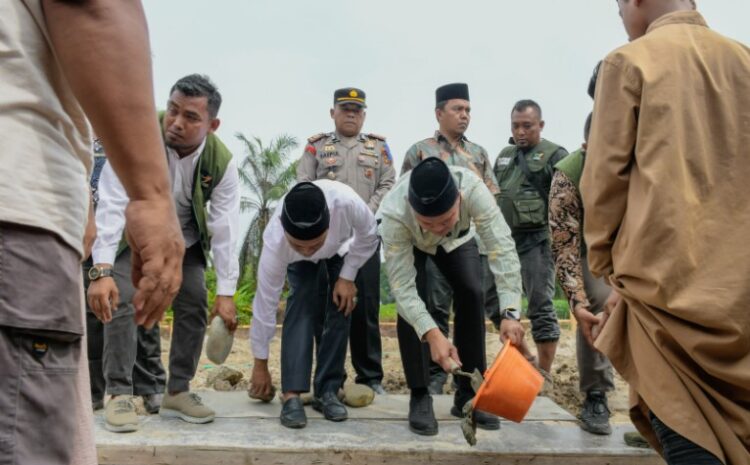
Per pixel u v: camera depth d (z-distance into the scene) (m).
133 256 1.22
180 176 3.64
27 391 1.01
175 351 3.79
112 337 3.50
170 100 3.53
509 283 3.42
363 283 4.46
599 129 2.11
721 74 2.02
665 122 1.96
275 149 33.22
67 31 1.09
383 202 3.57
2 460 0.98
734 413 1.86
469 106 5.04
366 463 3.29
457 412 3.85
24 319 1.01
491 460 3.28
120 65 1.11
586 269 3.55
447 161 4.93
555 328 4.63
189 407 3.72
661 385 1.94
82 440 1.36
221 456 3.29
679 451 1.89
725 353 1.83
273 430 3.58
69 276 1.10
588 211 2.14
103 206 3.29
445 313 4.96
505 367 2.83
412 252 3.58
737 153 1.94
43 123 1.11
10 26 1.08
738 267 1.84
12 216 1.03
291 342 3.75
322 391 3.89
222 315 3.67
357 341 4.52
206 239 3.76
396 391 5.14
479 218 3.48
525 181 4.71
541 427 3.71
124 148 1.13
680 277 1.87
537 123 4.77
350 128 5.30
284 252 3.67
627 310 2.14
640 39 2.14
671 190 1.90
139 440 3.33
